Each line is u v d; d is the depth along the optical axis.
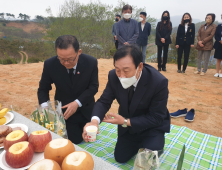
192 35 7.62
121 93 2.09
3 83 6.73
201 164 2.27
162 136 2.21
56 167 0.99
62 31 25.53
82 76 2.63
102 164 1.25
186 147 2.65
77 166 0.97
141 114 2.20
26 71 8.84
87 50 26.66
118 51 1.69
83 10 25.84
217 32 7.08
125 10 6.07
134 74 1.75
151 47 20.48
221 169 2.19
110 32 26.30
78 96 2.77
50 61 2.59
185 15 7.53
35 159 1.28
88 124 1.91
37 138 1.31
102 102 2.26
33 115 2.23
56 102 2.46
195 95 5.52
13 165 1.13
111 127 3.35
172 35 13.30
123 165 2.33
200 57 7.94
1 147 1.41
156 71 2.05
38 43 45.28
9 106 4.67
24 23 117.75
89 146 2.75
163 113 2.07
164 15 7.72
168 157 1.39
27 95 5.55
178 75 7.95
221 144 2.74
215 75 7.70
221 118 4.03
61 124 2.17
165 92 1.99
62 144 1.17
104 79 7.32
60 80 2.61
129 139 2.37
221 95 5.52
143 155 1.37
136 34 6.25
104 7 25.59
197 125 3.70
